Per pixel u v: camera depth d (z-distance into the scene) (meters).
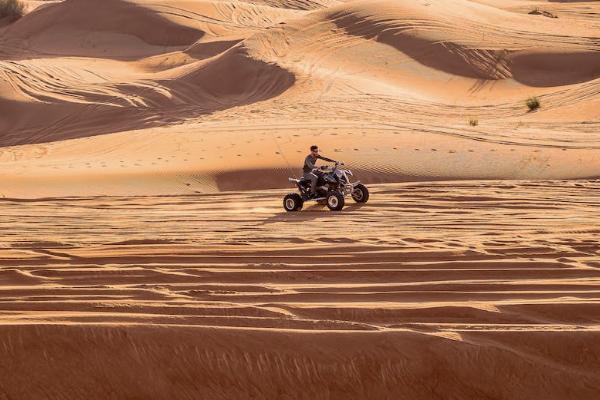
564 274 16.56
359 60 112.19
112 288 13.73
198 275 15.86
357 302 12.89
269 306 11.21
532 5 175.12
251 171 52.88
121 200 41.28
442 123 73.44
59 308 11.12
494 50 113.31
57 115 103.00
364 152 56.62
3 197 46.16
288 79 104.44
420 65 111.56
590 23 134.75
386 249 20.50
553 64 110.56
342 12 124.50
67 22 161.50
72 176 50.84
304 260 18.70
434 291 14.02
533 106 86.50
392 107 89.44
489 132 63.53
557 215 30.98
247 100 102.06
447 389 8.14
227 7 166.25
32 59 145.50
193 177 51.78
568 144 58.31
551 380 8.43
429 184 44.03
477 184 43.25
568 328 10.01
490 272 16.50
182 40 152.62
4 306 11.20
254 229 27.88
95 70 124.50
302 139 60.78
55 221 31.95
